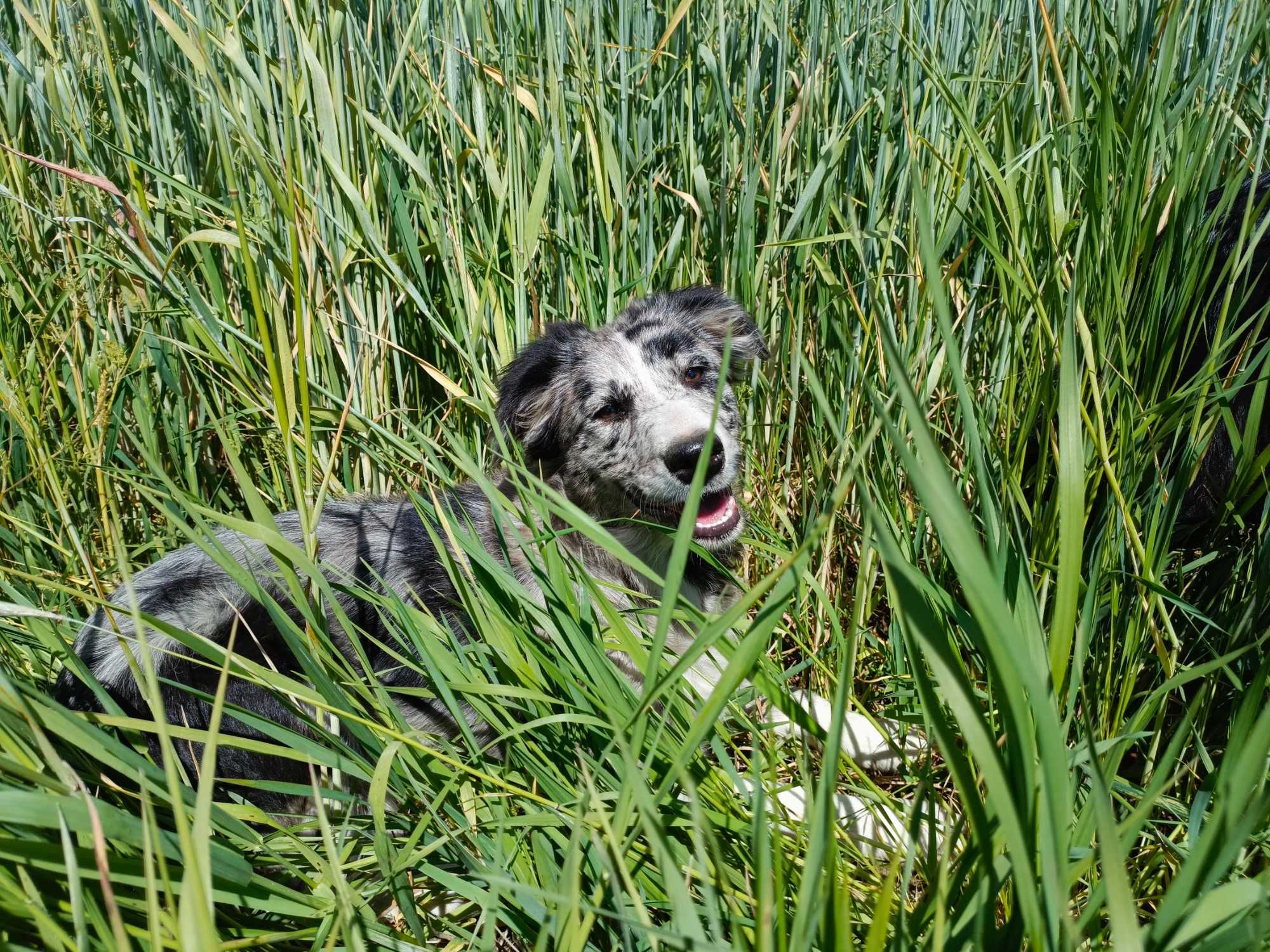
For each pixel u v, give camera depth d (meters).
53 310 2.64
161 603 2.39
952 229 2.45
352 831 1.74
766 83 3.22
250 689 2.34
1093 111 2.72
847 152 2.94
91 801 1.05
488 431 2.92
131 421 2.99
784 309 3.10
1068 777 1.03
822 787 1.05
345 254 2.70
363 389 2.91
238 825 1.46
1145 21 2.61
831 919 1.12
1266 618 1.98
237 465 1.76
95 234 3.02
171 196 2.89
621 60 2.94
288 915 1.46
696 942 1.03
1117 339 2.20
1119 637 2.12
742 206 2.90
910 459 0.89
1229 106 2.42
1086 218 2.18
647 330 2.77
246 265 1.66
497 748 2.24
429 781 1.67
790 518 3.19
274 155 2.58
